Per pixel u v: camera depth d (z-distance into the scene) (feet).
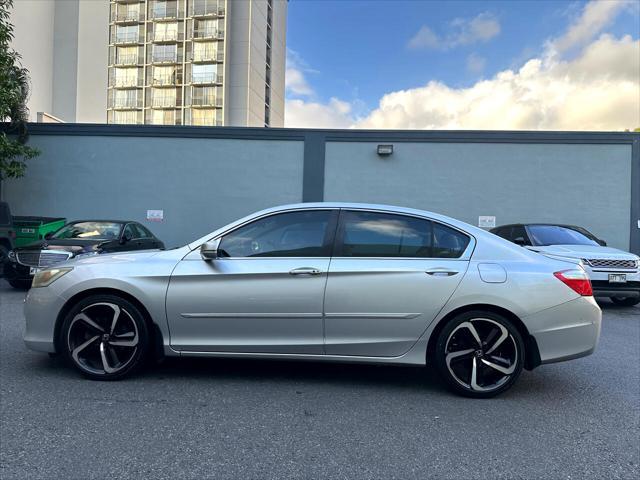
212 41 226.99
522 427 11.66
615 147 44.24
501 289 13.11
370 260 13.61
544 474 9.48
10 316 23.44
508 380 13.25
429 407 12.85
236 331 13.73
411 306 13.29
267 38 256.11
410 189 45.85
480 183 45.37
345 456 10.07
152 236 41.47
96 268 14.05
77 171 47.65
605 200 44.34
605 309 30.40
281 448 10.35
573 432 11.43
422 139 45.68
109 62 237.04
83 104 154.20
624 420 12.19
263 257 13.87
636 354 18.71
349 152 46.32
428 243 13.84
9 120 47.19
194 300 13.67
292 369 15.94
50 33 116.78
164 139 47.19
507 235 34.19
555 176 44.73
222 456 9.95
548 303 13.10
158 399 12.97
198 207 47.06
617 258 27.89
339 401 13.15
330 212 14.30
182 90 230.48
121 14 235.81
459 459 10.03
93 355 14.43
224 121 226.79
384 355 13.56
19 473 9.15
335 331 13.51
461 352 13.38
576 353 13.23
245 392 13.67
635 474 9.52
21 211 47.93
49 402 12.59
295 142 46.62
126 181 47.37
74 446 10.24
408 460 9.95
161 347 13.96
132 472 9.27
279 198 46.65
